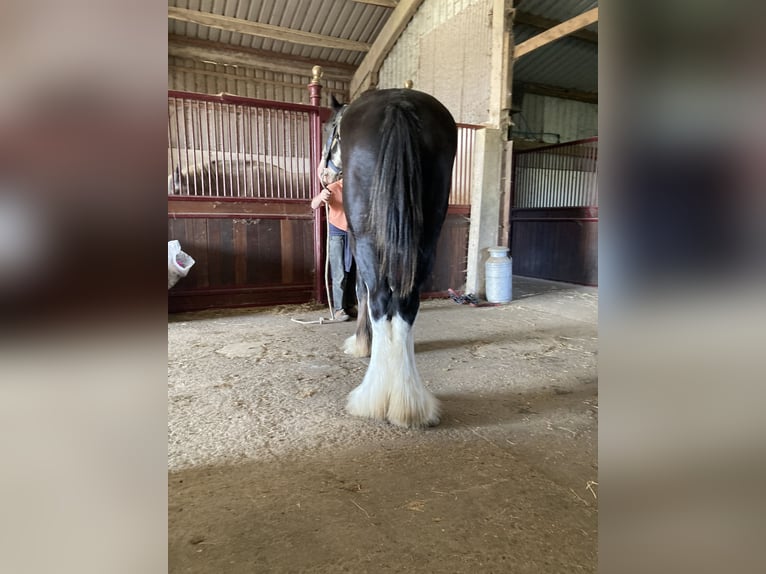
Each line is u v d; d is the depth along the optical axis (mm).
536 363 2459
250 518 1122
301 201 3926
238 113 3607
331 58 7941
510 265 4277
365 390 1741
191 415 1736
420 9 6211
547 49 7230
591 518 1134
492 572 949
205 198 3604
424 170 1618
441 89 5762
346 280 3535
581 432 1629
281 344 2789
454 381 2174
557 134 8609
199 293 3693
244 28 6668
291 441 1535
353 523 1106
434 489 1260
